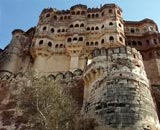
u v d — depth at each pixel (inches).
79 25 2091.5
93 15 2218.3
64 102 879.1
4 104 1138.7
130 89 883.4
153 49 2041.1
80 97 1068.5
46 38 2018.9
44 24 2134.6
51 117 805.9
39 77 1063.6
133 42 2165.4
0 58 2076.8
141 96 873.5
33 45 1991.9
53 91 903.1
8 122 1041.5
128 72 935.7
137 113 808.9
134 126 765.3
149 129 773.3
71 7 2297.0
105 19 2103.8
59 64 1892.2
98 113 839.1
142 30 2290.8
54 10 2293.3
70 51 1911.9
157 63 1927.9
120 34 1989.4
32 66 1915.6
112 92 880.9
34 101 909.2
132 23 2332.7
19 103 1080.2
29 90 967.6
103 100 868.0
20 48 2102.6
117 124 776.3
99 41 1980.8
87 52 1913.1
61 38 2066.9
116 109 822.5
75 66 1791.3
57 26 2159.2
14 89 1195.3
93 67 992.9
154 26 2332.7
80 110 976.3
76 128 812.6
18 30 2255.2
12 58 1980.8
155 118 838.5
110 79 923.4
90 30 2075.5
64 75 1220.5
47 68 1863.9
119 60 978.1
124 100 847.1
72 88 1133.1
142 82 929.5
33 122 941.2
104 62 990.4
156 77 1822.1
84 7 2265.0
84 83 1058.1
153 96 1066.1
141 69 979.3
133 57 999.0
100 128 789.2
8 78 1278.3
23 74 1256.2
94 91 935.7
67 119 829.2
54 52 1971.0
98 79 959.6
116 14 2143.2
